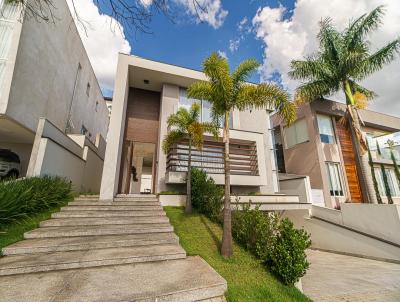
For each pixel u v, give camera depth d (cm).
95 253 402
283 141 1495
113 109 854
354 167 1312
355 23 992
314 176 1227
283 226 464
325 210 1004
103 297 264
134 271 352
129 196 823
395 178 1427
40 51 895
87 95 1548
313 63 1053
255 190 1154
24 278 313
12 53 732
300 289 397
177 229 607
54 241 434
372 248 802
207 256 456
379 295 451
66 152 872
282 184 1289
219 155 1080
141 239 478
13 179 591
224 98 551
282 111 544
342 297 436
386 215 776
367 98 1094
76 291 278
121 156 938
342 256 873
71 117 1272
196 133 840
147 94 1199
